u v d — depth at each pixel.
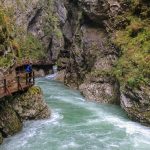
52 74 59.53
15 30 56.91
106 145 20.91
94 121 25.86
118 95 30.73
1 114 22.31
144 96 24.67
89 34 39.09
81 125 24.84
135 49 29.55
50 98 34.41
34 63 56.53
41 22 69.50
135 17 33.56
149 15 32.16
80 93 37.00
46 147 20.66
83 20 40.72
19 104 24.92
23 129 23.95
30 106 25.42
